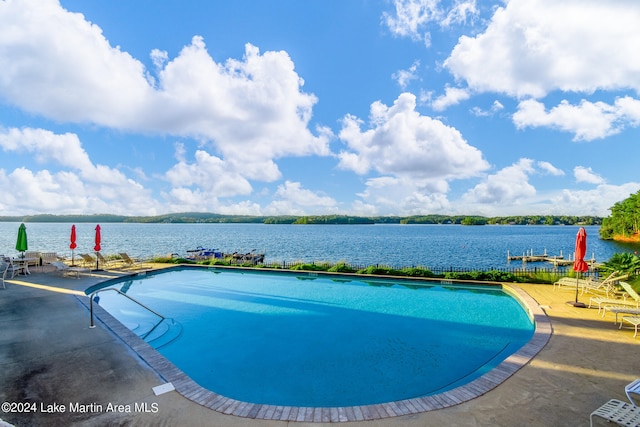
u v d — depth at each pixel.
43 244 46.50
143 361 5.07
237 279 15.18
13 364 4.93
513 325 8.66
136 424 3.46
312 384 5.52
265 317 9.38
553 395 4.14
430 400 4.00
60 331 6.47
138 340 5.95
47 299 9.20
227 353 6.85
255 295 12.09
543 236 95.19
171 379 4.48
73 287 11.10
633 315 7.19
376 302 11.08
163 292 12.53
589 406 3.87
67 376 4.55
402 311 10.02
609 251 48.50
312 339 7.64
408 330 8.27
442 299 11.55
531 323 8.56
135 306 10.42
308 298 11.73
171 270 17.19
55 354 5.33
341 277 15.11
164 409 3.76
